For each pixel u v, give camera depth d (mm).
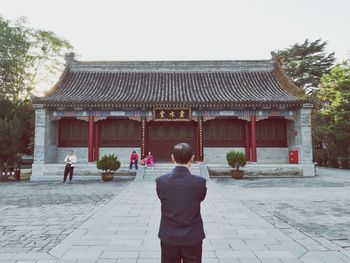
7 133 24781
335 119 38562
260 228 9055
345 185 20781
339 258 6410
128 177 26828
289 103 27797
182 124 31500
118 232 8539
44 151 27469
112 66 35062
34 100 27141
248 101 27578
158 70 35125
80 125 31047
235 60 35250
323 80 43000
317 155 47750
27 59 39719
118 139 31266
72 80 33000
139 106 28266
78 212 11836
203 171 25922
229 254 6664
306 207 12750
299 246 7285
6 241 7918
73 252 6820
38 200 14859
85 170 26844
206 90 31047
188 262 3453
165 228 3531
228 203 13367
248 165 27500
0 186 21281
